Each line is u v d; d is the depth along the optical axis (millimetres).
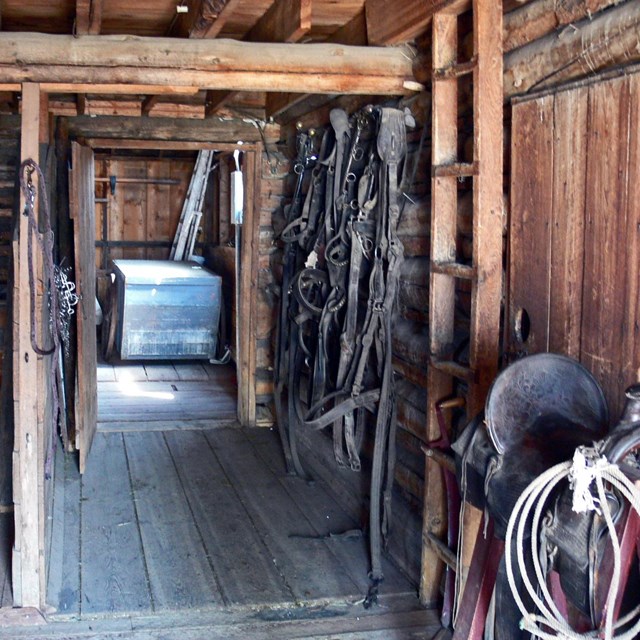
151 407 7441
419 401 4113
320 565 4234
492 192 3146
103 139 6195
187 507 5035
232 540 4543
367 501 4707
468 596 2586
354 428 4594
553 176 2824
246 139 6492
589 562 1939
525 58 3025
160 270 9523
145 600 3814
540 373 2420
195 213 10898
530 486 2053
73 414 6141
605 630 1868
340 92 3871
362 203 4316
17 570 3646
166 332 9211
